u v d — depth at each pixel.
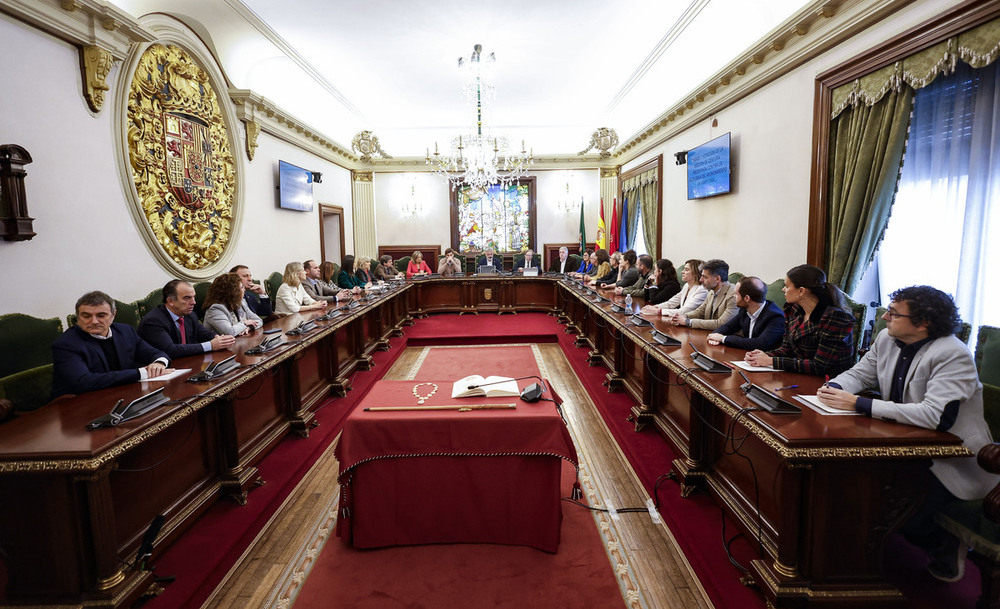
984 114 3.27
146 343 3.01
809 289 2.58
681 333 3.65
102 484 1.86
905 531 2.19
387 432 2.38
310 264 7.09
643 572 2.27
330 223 10.93
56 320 3.41
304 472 3.34
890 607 1.84
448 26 6.10
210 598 2.12
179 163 5.41
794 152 4.82
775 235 5.17
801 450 1.72
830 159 4.30
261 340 3.66
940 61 3.19
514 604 2.06
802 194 4.71
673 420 3.41
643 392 3.75
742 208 5.86
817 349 2.58
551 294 9.73
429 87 8.73
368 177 11.95
